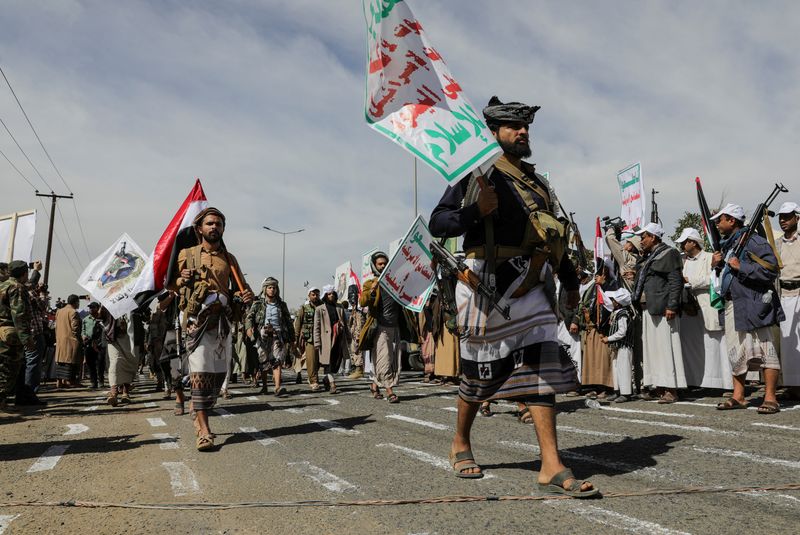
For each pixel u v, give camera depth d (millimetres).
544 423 2945
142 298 7086
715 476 3238
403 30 3010
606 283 7758
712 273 6215
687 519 2480
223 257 5023
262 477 3549
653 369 6848
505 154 3199
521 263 3006
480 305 3053
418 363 16188
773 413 5504
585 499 2801
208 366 4695
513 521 2523
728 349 6125
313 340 10789
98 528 2602
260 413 7148
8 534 2545
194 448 4703
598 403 6766
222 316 4801
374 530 2475
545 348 2975
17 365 7953
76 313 14211
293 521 2629
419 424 5727
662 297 6652
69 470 3926
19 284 7816
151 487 3355
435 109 2924
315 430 5504
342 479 3422
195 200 6648
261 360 10148
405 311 8203
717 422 5164
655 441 4348
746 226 5844
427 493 3025
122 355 8805
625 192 9773
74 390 13117
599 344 7340
